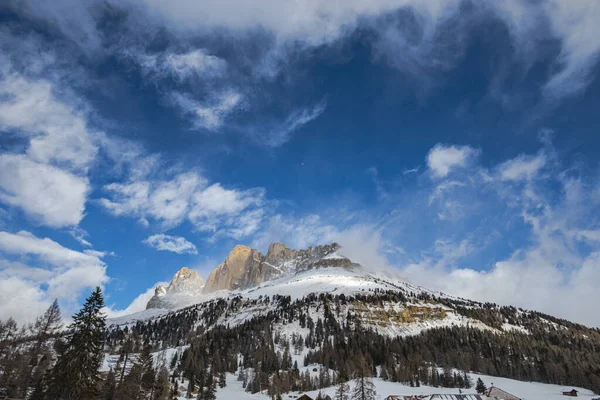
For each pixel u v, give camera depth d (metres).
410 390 182.12
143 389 118.00
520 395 184.62
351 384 185.12
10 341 126.25
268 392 182.38
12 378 112.94
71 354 72.12
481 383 181.50
